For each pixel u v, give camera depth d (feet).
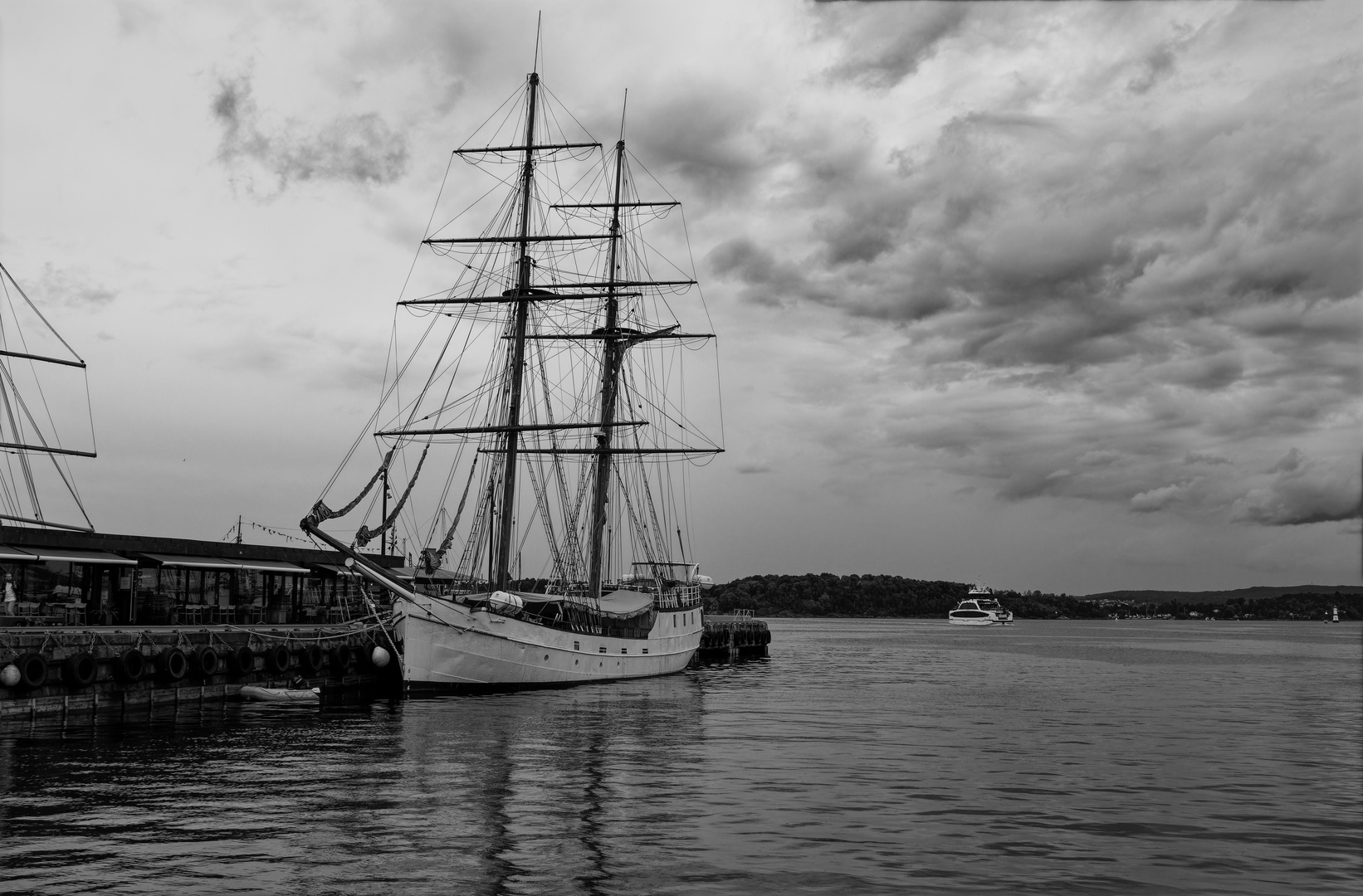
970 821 111.14
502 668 239.50
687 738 170.81
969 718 213.46
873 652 572.10
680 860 92.73
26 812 106.32
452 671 229.86
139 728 166.20
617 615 289.94
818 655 526.16
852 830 105.91
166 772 128.57
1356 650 640.99
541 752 151.53
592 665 270.87
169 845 94.38
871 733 183.93
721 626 463.83
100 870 86.38
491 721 186.70
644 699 239.50
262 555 267.59
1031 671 395.55
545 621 254.06
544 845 96.94
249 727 171.12
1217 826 110.73
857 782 133.39
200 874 85.87
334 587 291.79
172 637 193.88
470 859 91.76
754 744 166.40
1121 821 112.68
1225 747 173.78
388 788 121.39
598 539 332.39
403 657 224.33
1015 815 114.93
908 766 147.54
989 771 144.46
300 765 135.64
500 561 275.18
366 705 208.85
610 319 344.08
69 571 225.76
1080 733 189.78
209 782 123.24
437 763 139.03
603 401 342.03
